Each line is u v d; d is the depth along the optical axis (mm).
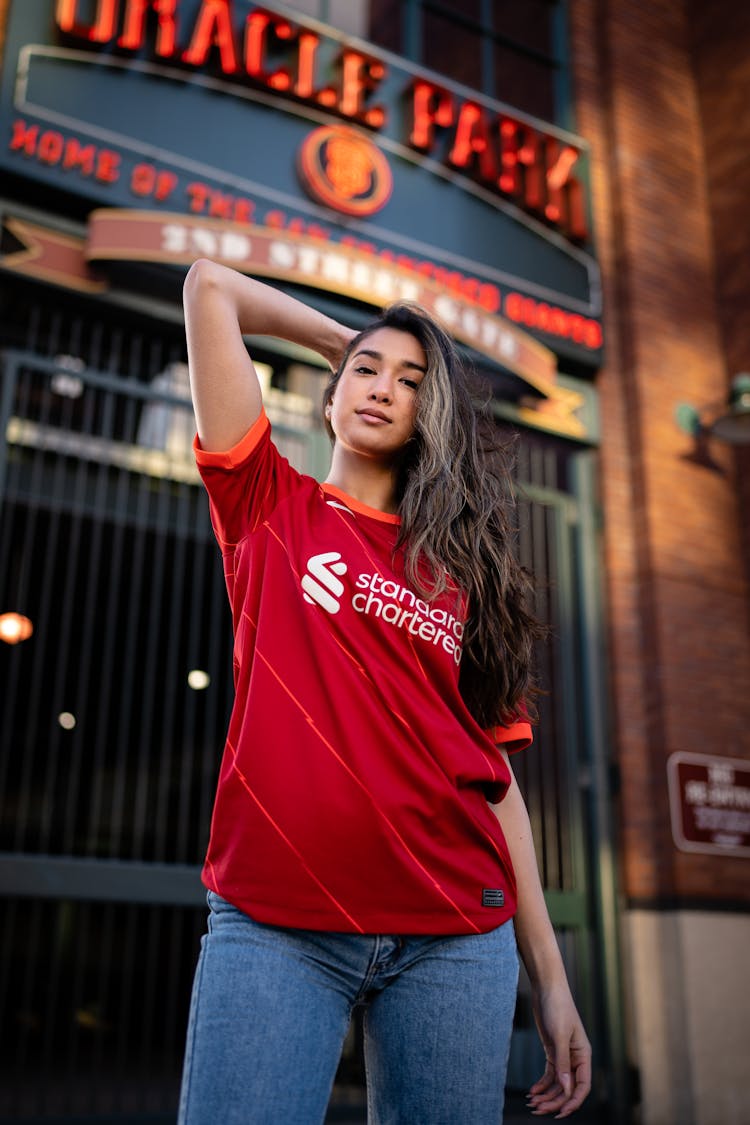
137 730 9375
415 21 6562
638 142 6848
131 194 4840
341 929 946
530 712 1354
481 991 995
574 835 5316
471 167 6004
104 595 8156
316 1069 920
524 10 7055
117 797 4484
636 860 5273
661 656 5598
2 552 5203
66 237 4754
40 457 4664
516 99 6789
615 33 7082
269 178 5246
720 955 5156
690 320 6582
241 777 1010
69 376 4699
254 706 1039
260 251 4930
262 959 927
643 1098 4891
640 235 6570
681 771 5414
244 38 5430
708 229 6992
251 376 1178
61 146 4707
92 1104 4047
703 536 6055
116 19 5035
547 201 6320
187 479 5254
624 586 5809
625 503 6000
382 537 1170
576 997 5082
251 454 1159
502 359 5516
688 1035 4926
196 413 1170
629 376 6238
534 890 1200
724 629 5926
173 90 5090
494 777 1116
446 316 5402
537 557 5789
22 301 4859
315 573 1106
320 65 5656
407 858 985
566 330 6102
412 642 1110
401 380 1255
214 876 995
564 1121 4766
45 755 9523
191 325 1181
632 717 5543
